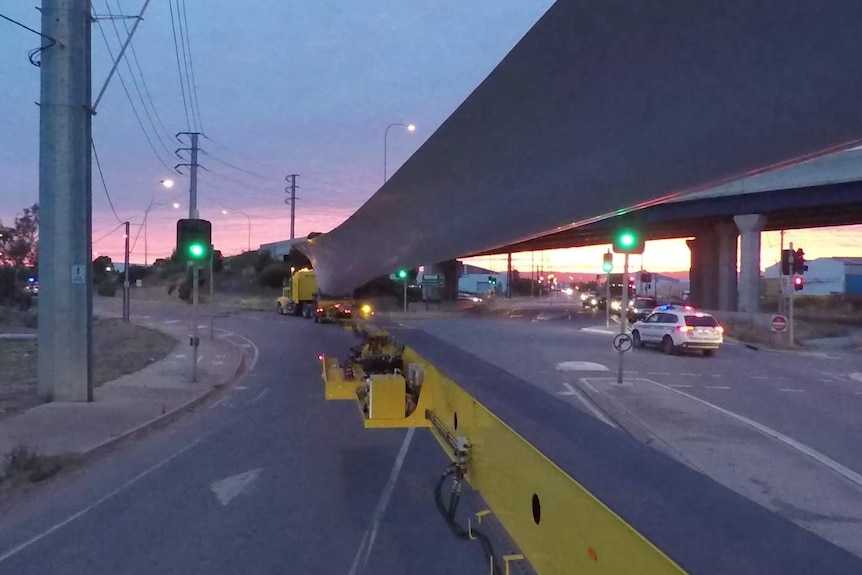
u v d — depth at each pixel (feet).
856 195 135.23
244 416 54.65
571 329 142.10
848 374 84.53
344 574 23.22
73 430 48.19
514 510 14.85
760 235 157.28
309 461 39.42
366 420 30.55
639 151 18.30
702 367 87.71
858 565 8.43
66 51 59.52
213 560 24.76
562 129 20.06
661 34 14.79
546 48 17.56
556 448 13.52
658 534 9.15
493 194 26.61
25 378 75.72
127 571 23.93
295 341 120.88
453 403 22.68
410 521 28.55
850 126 13.33
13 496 33.81
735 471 36.09
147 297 305.94
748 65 13.80
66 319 59.67
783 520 9.86
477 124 23.17
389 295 184.14
